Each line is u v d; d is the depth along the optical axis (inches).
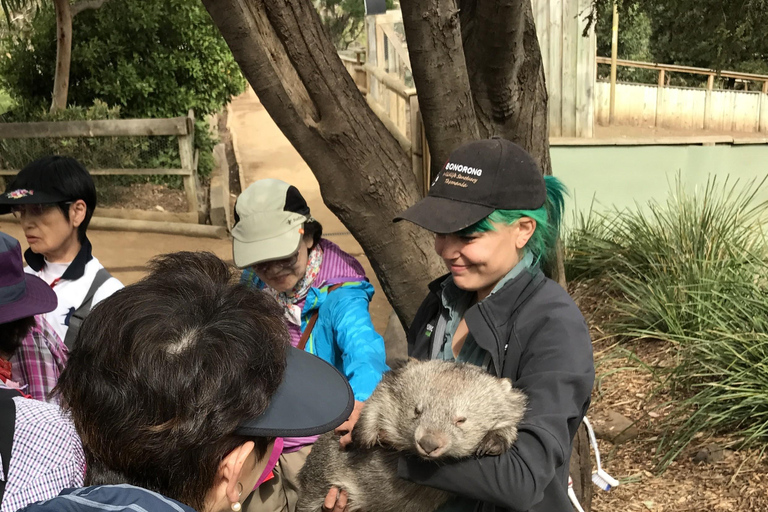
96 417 54.8
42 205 129.2
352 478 92.6
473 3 128.0
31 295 102.0
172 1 518.9
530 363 83.9
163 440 53.9
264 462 67.4
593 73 451.2
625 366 260.8
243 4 110.2
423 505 89.0
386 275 131.0
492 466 76.5
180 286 61.1
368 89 631.8
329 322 127.8
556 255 113.0
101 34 525.3
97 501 49.3
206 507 59.2
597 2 238.8
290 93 117.2
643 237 320.5
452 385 83.9
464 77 119.7
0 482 65.4
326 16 932.6
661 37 491.5
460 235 87.5
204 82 542.0
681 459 208.4
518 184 86.7
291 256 125.3
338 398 65.1
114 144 458.0
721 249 298.4
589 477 152.0
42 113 518.3
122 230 444.8
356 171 123.0
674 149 453.4
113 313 57.2
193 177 458.9
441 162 126.7
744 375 217.0
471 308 90.6
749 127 583.2
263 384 58.3
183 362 54.3
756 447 203.8
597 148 442.6
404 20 115.5
